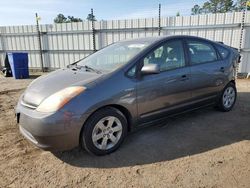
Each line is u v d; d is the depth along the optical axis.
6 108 5.57
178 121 4.32
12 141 3.62
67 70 3.72
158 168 2.83
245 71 9.21
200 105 4.29
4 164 2.98
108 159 3.06
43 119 2.71
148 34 10.58
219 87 4.53
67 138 2.80
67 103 2.77
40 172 2.80
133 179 2.63
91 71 3.43
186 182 2.54
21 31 13.38
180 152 3.20
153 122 3.63
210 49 4.48
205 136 3.68
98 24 11.48
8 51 14.13
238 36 9.05
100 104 2.95
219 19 9.23
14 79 10.87
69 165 2.94
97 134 3.05
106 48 4.26
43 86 3.16
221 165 2.85
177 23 9.95
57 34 12.59
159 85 3.49
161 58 3.63
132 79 3.23
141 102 3.34
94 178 2.66
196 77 4.02
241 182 2.52
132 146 3.39
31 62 13.68
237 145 3.36
